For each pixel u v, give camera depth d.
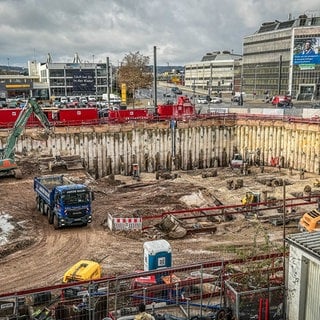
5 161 44.16
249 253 21.41
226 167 61.09
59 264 25.55
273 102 86.12
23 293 15.51
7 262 25.77
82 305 16.59
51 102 96.69
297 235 15.88
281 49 125.56
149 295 18.06
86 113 57.19
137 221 30.83
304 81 118.69
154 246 20.39
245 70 146.75
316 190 44.44
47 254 26.98
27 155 51.53
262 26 136.38
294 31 117.75
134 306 17.22
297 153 56.31
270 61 131.62
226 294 16.64
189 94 140.62
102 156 55.22
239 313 15.67
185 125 58.81
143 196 41.62
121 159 56.16
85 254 27.02
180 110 62.34
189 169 59.88
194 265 17.30
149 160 57.69
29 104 44.81
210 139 60.78
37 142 52.12
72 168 49.75
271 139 59.06
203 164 60.84
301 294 15.27
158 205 38.12
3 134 51.19
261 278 17.14
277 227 32.19
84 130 53.91
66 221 30.47
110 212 35.62
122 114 59.50
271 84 132.12
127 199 40.53
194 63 189.38
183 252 26.95
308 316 15.22
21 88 126.81
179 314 16.91
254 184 48.25
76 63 138.38
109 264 25.36
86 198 30.80
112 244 28.66
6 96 115.19
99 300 16.70
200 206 37.69
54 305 18.00
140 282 18.86
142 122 57.12
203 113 65.94
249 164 60.84
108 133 55.03
